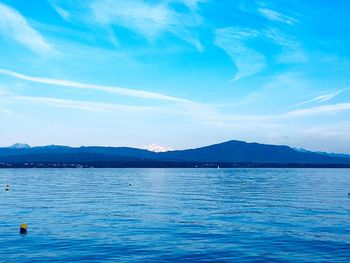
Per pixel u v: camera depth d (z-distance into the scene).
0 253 28.17
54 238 33.41
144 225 40.25
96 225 40.19
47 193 85.38
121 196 77.56
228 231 36.69
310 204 60.53
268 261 26.03
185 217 46.19
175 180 156.00
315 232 35.91
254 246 30.23
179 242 31.80
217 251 28.67
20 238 33.41
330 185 118.25
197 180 155.75
